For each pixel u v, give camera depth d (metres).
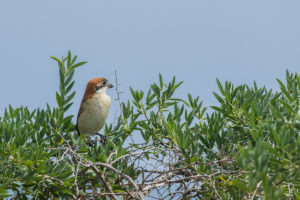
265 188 6.26
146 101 12.70
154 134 11.90
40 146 10.26
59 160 9.20
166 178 9.56
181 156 10.41
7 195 6.95
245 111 11.05
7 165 9.19
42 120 11.38
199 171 9.46
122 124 12.36
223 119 11.37
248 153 6.42
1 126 10.02
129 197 9.66
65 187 9.55
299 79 9.88
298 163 6.78
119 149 10.12
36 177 9.26
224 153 10.42
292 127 7.48
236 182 6.92
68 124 11.62
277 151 7.18
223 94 11.55
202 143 10.85
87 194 9.62
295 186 7.45
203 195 9.55
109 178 10.03
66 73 11.87
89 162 9.09
